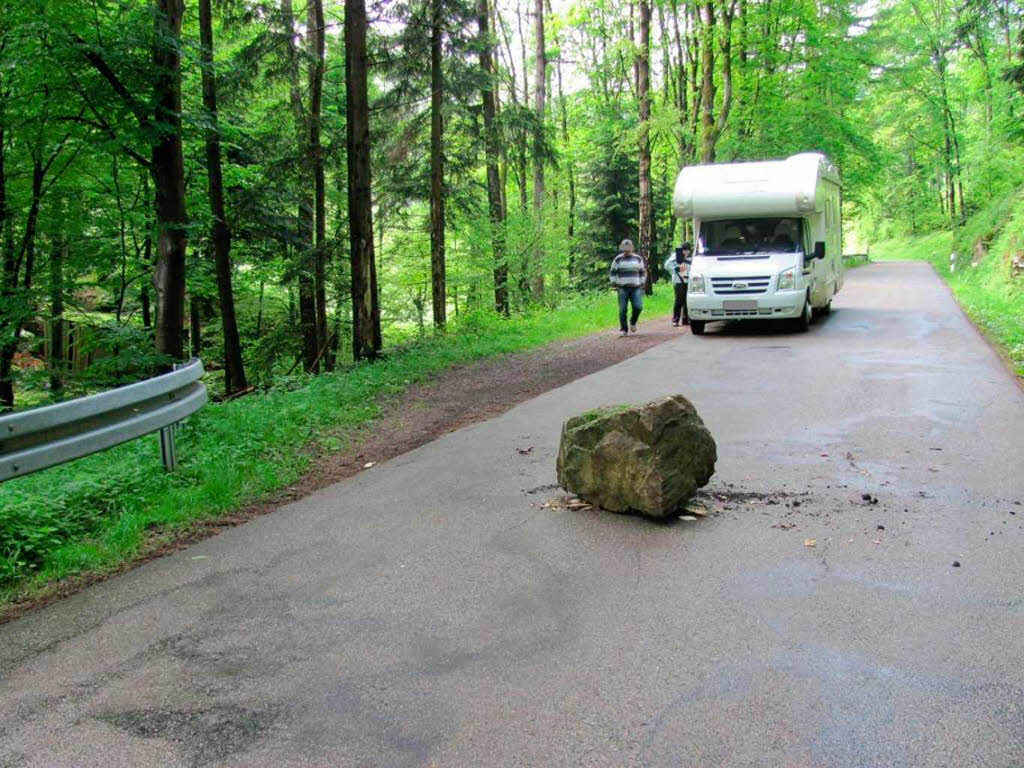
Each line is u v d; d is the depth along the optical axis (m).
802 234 17.17
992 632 3.76
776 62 32.38
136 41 11.86
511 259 26.28
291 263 19.20
